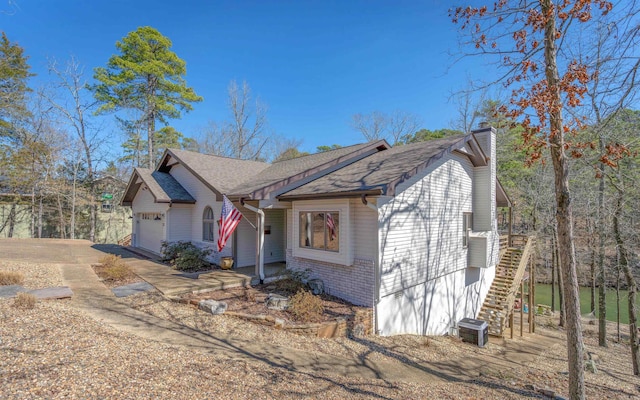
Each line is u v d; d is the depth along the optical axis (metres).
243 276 11.46
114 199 28.22
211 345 6.27
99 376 4.12
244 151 36.34
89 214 27.19
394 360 7.35
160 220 16.70
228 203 10.34
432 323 11.35
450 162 12.17
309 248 10.42
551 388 7.45
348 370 6.25
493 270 16.00
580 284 22.75
